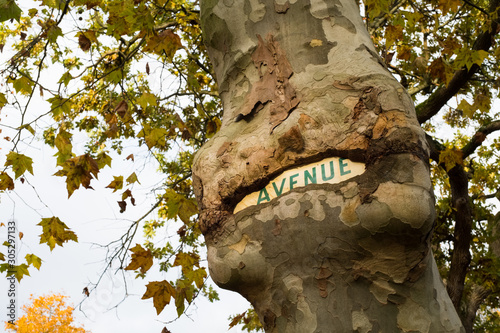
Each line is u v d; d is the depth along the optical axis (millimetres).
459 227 6320
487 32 5332
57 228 3613
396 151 1833
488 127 6859
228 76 2406
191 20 5441
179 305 3188
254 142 2094
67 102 3730
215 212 2113
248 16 2377
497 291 7406
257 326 7027
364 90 1978
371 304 1771
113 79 3904
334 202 1846
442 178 8055
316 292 1819
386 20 6555
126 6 3234
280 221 1922
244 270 1975
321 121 1979
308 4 2303
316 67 2162
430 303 1807
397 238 1766
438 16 6035
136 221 4348
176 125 5477
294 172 1980
